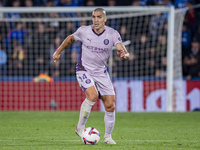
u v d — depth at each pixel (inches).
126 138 879.7
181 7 2230.6
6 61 2082.9
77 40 800.9
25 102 1781.5
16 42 2102.6
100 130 1024.9
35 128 1063.0
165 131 1002.1
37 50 2112.5
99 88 800.3
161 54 2129.7
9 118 1331.2
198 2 2225.6
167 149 711.7
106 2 2267.5
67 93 1775.3
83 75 794.2
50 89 1779.0
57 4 2281.0
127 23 2218.3
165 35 2166.6
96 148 715.4
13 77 1996.8
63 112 1572.3
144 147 733.3
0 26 2158.0
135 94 1722.4
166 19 2178.9
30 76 2092.8
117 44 781.3
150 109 1715.1
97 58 789.9
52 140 840.3
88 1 2272.4
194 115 1412.4
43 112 1572.3
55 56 812.0
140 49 2140.7
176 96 1736.0
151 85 1720.0
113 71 2041.1
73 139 858.8
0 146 740.0
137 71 2096.5
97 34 785.6
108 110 788.0
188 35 2123.5
